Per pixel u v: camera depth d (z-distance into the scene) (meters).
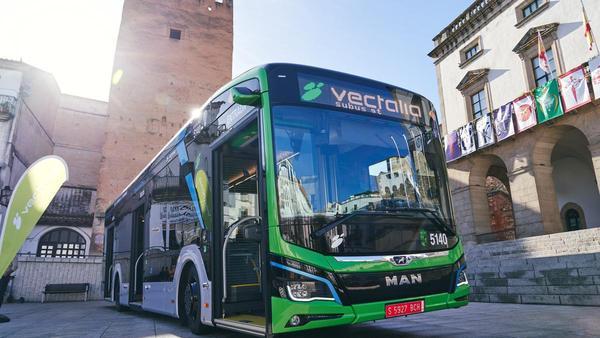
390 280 4.20
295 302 3.86
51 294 21.31
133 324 8.33
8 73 25.00
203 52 36.19
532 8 17.94
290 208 4.17
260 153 4.44
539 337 4.86
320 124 4.69
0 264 6.07
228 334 6.27
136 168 31.02
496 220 23.02
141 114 32.44
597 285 7.78
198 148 6.44
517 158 17.55
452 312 8.12
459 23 21.70
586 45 15.37
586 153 19.39
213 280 5.55
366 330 6.20
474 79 20.14
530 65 17.72
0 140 23.81
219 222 5.64
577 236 12.64
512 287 9.46
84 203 31.77
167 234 7.52
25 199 6.35
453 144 20.56
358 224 4.29
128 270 10.18
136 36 34.34
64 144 34.03
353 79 5.20
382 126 5.10
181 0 36.81
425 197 5.02
